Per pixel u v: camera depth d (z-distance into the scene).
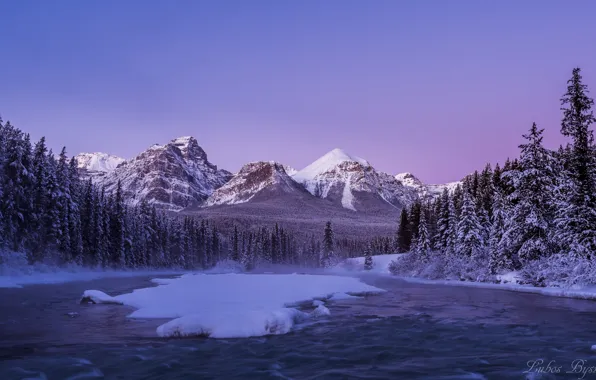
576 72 35.53
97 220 69.38
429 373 9.28
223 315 14.24
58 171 60.25
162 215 112.31
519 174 38.97
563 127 35.84
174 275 78.50
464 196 54.09
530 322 16.58
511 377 8.93
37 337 13.19
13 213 48.44
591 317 18.06
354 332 14.23
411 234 102.81
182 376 9.09
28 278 44.09
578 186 34.09
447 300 25.42
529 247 37.16
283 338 13.16
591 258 30.12
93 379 8.83
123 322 16.05
